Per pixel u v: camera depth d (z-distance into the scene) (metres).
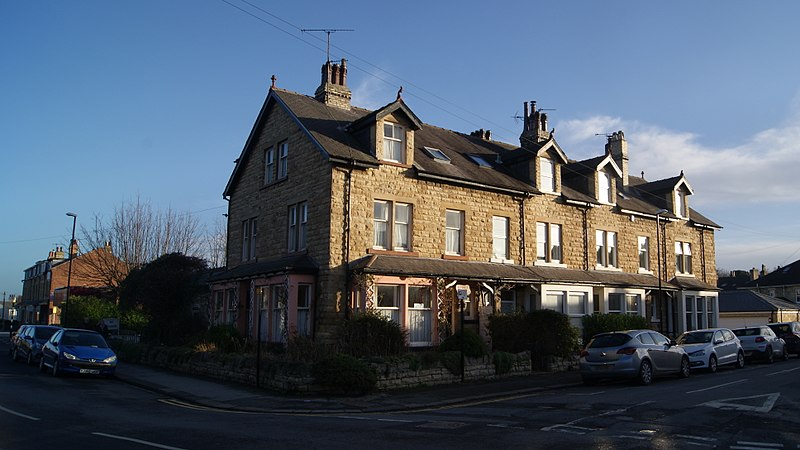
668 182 33.88
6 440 9.38
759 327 26.78
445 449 8.85
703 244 35.34
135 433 10.18
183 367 22.16
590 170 29.34
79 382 19.00
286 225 23.27
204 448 8.89
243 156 27.03
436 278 21.94
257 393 16.22
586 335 25.83
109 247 41.53
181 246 43.28
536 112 29.45
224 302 26.38
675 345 19.66
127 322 37.03
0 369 22.19
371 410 13.69
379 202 22.06
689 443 9.29
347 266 20.58
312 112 23.91
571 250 27.80
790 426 10.66
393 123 22.61
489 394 16.06
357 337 18.41
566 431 10.36
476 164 26.58
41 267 70.19
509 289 25.06
